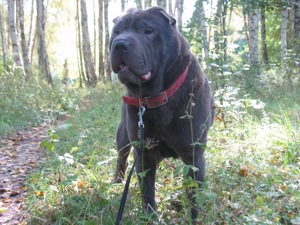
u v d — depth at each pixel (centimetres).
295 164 96
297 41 270
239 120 129
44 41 400
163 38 69
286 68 255
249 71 220
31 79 277
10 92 219
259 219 66
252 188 82
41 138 163
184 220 71
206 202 73
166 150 77
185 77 71
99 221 69
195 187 71
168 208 79
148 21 69
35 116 199
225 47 157
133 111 74
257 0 246
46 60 395
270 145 108
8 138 164
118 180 91
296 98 192
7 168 121
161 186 89
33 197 84
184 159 75
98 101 244
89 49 467
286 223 70
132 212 73
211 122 85
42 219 72
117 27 70
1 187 103
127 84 71
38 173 103
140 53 65
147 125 73
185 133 72
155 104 70
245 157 100
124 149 90
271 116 147
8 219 81
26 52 358
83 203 74
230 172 89
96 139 134
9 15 324
